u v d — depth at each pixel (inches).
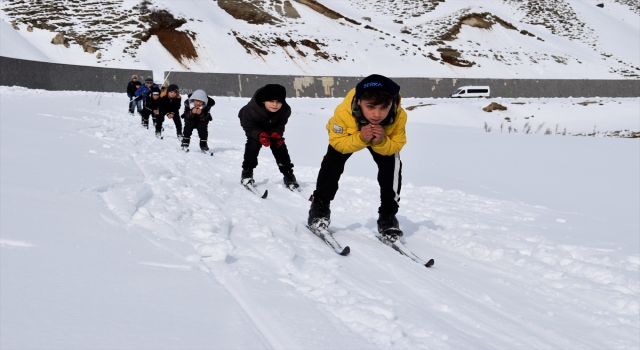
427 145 540.4
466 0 2832.2
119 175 232.2
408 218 227.9
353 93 165.3
